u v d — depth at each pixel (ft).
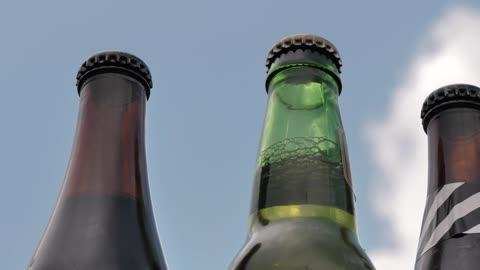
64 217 1.50
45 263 1.45
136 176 1.55
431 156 1.66
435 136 1.66
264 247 1.44
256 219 1.50
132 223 1.51
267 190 1.51
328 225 1.47
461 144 1.64
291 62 1.61
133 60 1.61
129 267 1.46
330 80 1.60
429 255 1.57
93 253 1.46
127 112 1.58
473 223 1.56
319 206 1.49
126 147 1.56
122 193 1.53
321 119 1.57
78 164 1.54
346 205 1.50
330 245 1.43
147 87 1.62
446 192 1.61
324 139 1.55
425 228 1.61
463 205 1.58
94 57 1.60
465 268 1.53
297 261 1.41
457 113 1.66
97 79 1.59
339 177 1.52
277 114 1.58
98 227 1.48
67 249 1.46
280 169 1.52
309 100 1.58
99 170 1.53
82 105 1.59
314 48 1.61
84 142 1.56
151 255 1.50
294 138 1.55
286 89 1.59
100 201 1.51
